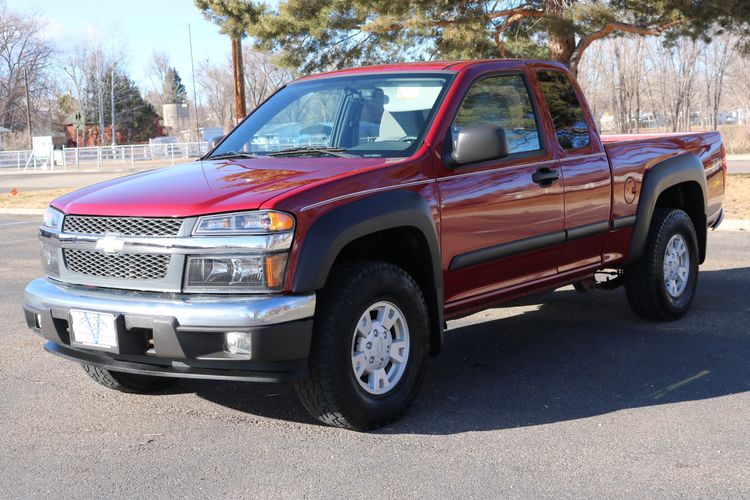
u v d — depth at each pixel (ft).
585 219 18.40
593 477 12.00
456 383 16.76
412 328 14.55
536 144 17.47
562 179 17.66
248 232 12.79
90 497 11.66
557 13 57.00
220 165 15.89
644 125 184.24
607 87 156.87
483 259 15.96
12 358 19.33
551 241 17.44
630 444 13.26
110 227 13.65
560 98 18.61
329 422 13.79
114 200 13.93
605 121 188.03
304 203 13.07
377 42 64.13
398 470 12.37
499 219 16.24
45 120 295.69
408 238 14.98
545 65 18.54
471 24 57.00
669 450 12.98
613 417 14.55
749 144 136.87
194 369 13.10
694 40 63.00
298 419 14.83
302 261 12.81
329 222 13.15
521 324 21.85
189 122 354.13
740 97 158.10
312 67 66.33
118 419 15.02
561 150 17.94
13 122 283.18
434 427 14.24
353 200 13.65
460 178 15.49
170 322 12.69
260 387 16.83
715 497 11.28
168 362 13.20
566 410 14.97
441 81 16.43
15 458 13.17
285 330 12.62
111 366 13.66
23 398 16.30
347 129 16.61
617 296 25.03
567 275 18.53
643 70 157.48
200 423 14.73
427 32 58.85
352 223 13.37
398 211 14.06
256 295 12.82
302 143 17.01
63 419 15.03
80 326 13.62
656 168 20.43
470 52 59.21
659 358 18.19
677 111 155.12
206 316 12.57
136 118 306.76
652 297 20.77
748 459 12.58
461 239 15.53
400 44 62.08
